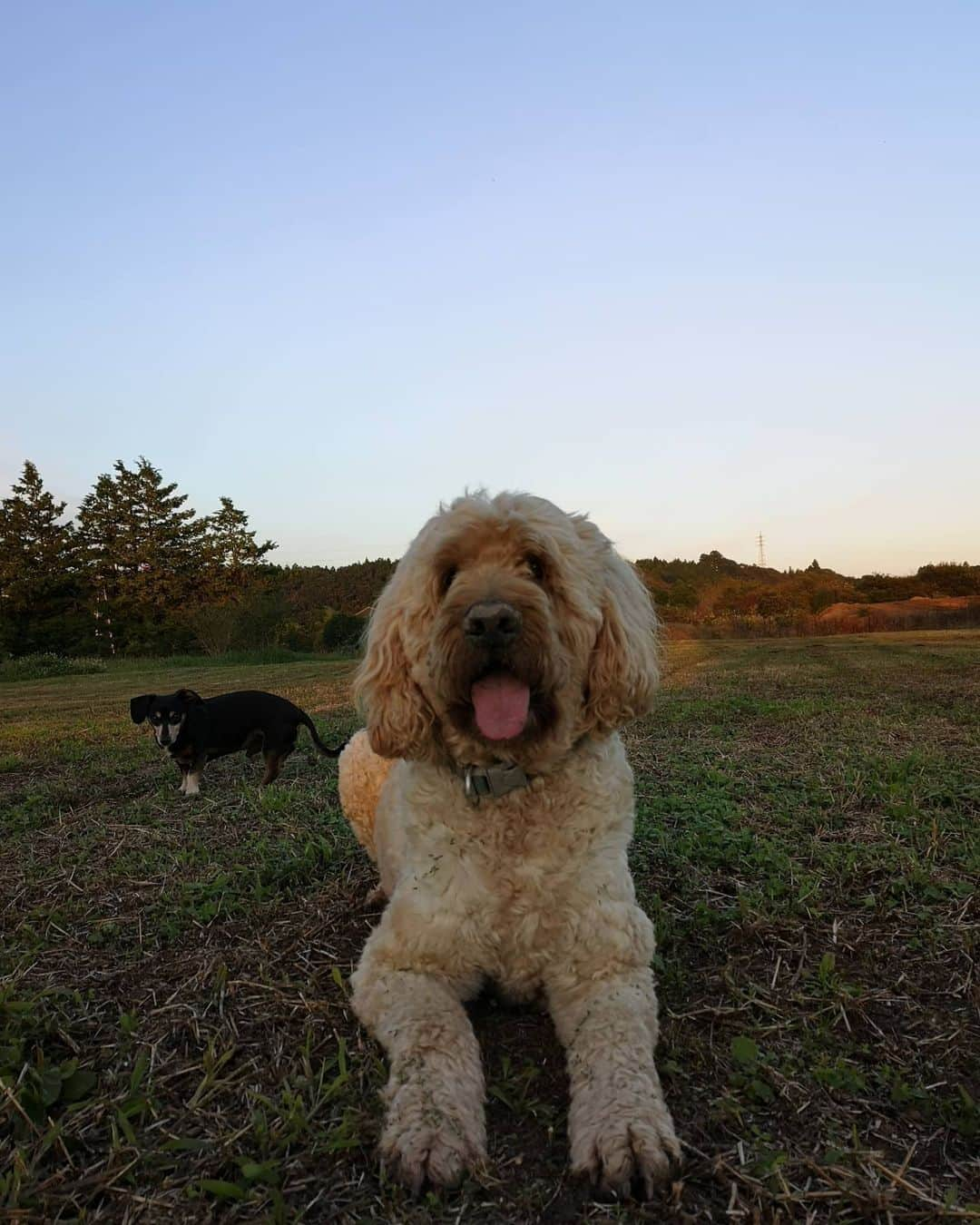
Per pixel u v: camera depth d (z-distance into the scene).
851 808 1.46
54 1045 0.79
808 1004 0.82
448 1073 0.65
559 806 0.81
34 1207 0.57
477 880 0.79
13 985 0.89
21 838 1.54
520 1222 0.55
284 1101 0.67
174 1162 0.61
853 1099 0.67
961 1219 0.55
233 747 2.14
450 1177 0.58
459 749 0.83
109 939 1.04
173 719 1.96
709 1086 0.69
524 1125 0.65
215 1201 0.57
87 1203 0.58
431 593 0.87
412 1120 0.61
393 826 0.98
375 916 1.08
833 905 1.05
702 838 1.29
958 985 0.85
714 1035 0.77
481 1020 0.82
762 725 2.35
